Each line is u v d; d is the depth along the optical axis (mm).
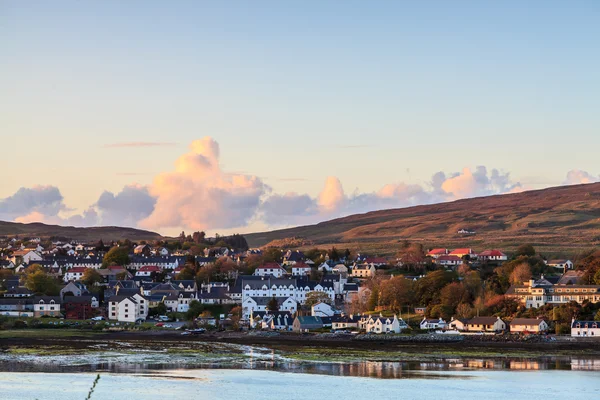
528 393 193000
